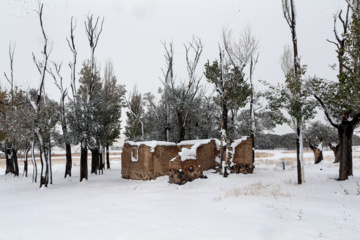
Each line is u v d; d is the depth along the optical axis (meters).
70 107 27.73
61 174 36.84
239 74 26.78
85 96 36.81
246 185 18.47
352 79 16.92
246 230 7.87
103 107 31.69
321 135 39.38
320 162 38.16
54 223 8.86
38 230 8.06
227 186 18.28
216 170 25.84
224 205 11.32
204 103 34.72
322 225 8.38
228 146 25.64
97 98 30.97
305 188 16.83
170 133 34.25
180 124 32.12
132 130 43.78
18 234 7.70
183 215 9.71
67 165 31.77
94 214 9.98
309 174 24.92
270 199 12.57
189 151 21.12
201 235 7.42
